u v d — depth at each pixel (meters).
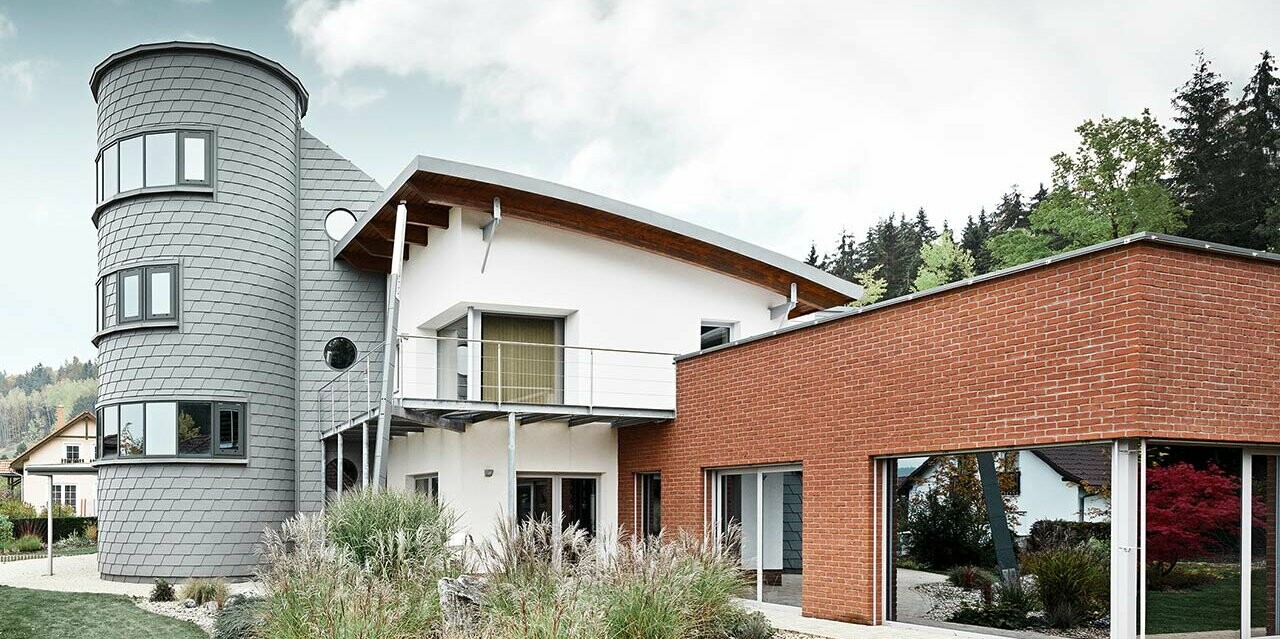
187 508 18.80
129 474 19.00
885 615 11.65
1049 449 9.62
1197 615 8.98
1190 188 32.97
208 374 18.98
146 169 19.22
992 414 10.14
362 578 9.74
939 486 10.95
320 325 20.55
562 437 17.12
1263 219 31.17
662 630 8.88
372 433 18.84
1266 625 9.37
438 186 15.91
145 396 18.92
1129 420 8.63
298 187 20.78
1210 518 9.13
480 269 16.39
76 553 29.16
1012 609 9.96
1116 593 8.73
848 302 19.91
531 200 16.66
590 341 17.09
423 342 18.50
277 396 19.77
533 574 9.93
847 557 11.99
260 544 18.00
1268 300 9.30
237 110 19.55
